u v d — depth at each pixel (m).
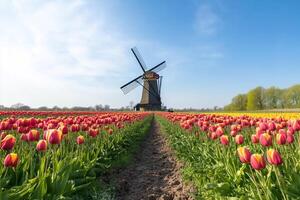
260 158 4.85
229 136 10.52
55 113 35.62
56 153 7.56
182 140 15.32
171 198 9.02
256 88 116.62
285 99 110.12
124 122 20.47
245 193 5.86
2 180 5.57
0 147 6.37
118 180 10.69
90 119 13.91
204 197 7.93
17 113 32.09
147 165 14.16
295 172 5.32
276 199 4.86
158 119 44.69
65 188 6.02
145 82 78.94
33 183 5.57
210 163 8.71
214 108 123.25
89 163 8.43
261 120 11.90
